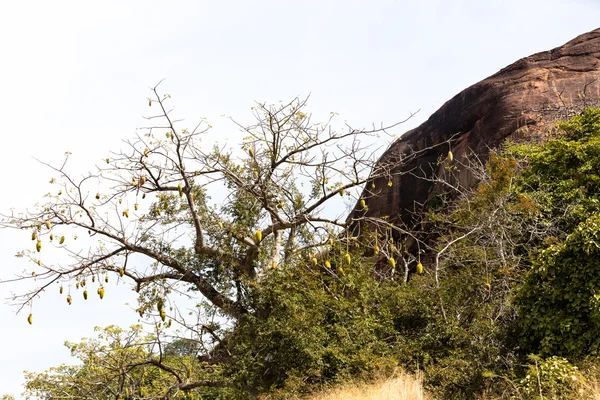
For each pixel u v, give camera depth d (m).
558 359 12.24
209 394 20.16
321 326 17.16
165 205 17.58
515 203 19.72
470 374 13.52
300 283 17.97
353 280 17.94
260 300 17.33
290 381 15.36
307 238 19.58
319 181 16.30
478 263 17.38
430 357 15.17
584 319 13.23
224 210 19.25
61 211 17.31
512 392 12.15
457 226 20.25
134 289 18.28
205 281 18.80
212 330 18.36
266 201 17.16
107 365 19.00
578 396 10.90
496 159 21.11
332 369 15.95
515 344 14.21
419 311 16.98
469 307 16.33
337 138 16.11
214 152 17.56
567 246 13.77
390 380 14.08
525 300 14.23
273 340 16.52
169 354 18.94
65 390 19.80
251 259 18.56
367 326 16.69
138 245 18.53
